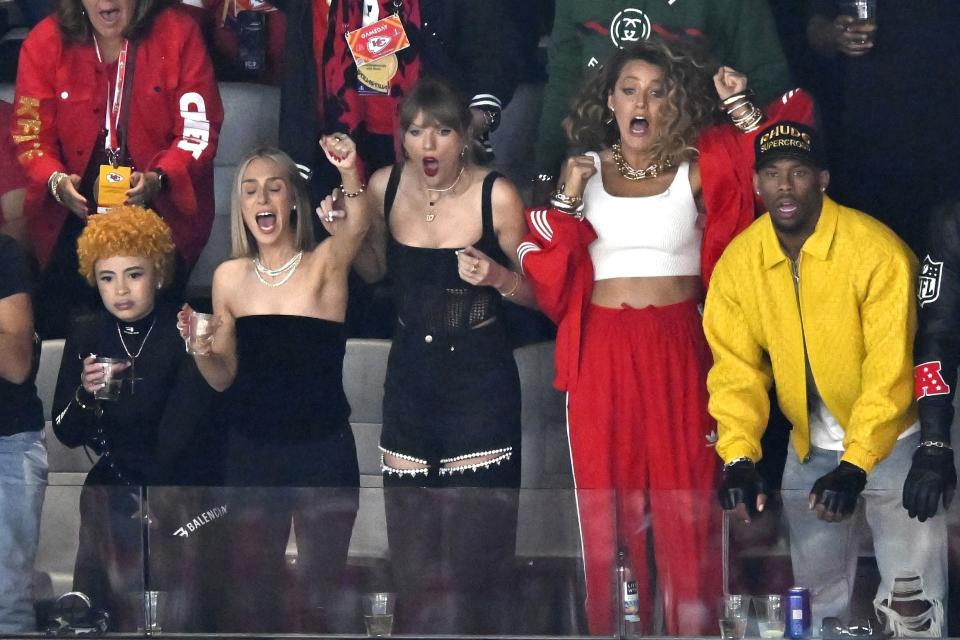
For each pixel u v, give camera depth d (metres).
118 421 19.97
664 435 19.14
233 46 24.61
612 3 21.39
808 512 17.38
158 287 20.27
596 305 19.47
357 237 19.95
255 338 19.91
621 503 17.58
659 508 17.55
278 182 19.92
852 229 18.03
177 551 18.08
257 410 19.78
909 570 17.27
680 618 17.56
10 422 19.91
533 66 23.48
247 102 24.59
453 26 22.02
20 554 18.20
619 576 17.61
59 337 23.14
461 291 19.50
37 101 22.58
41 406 20.41
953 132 21.33
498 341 19.56
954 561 17.22
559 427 21.92
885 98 21.50
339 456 19.89
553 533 17.70
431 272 19.58
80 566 18.16
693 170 19.42
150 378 19.95
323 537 17.94
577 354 19.34
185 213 22.41
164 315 20.23
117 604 18.14
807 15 22.59
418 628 17.84
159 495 18.06
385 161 22.27
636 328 19.19
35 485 18.17
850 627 17.33
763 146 18.09
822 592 17.38
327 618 17.97
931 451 17.33
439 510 17.78
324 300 20.02
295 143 22.20
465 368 19.42
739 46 21.47
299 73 22.16
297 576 18.00
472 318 19.47
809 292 18.05
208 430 20.06
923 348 17.66
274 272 20.02
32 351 20.14
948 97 21.28
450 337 19.44
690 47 19.98
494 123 22.02
